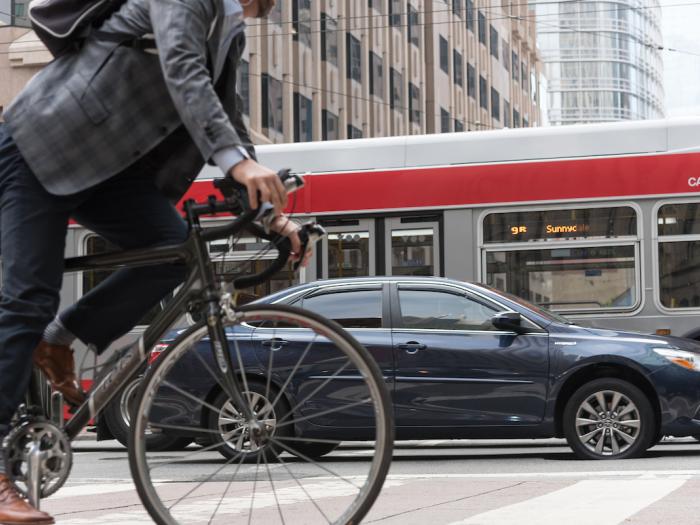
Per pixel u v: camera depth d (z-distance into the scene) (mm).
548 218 12875
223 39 3594
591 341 9594
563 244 12805
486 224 13031
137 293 3828
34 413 3805
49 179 3602
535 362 9570
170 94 3475
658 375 9461
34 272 3664
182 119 3480
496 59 58375
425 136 13375
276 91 31781
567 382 9656
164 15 3475
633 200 12672
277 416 3787
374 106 40000
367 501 3500
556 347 9586
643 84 132750
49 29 3623
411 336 9758
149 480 3594
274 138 31594
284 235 3775
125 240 3836
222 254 3873
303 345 3789
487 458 10141
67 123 3580
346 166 13461
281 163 13594
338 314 9992
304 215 13430
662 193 12602
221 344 3652
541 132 13062
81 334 3838
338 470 3973
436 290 9953
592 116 129250
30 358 3684
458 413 9617
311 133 34594
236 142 3451
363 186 13352
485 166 13102
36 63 24969
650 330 12461
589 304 12648
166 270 3795
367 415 3789
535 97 69375
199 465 3732
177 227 3840
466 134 13297
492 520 5000
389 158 13391
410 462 9734
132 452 3582
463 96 51250
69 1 3627
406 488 6863
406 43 43969
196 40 3475
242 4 3826
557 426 9672
